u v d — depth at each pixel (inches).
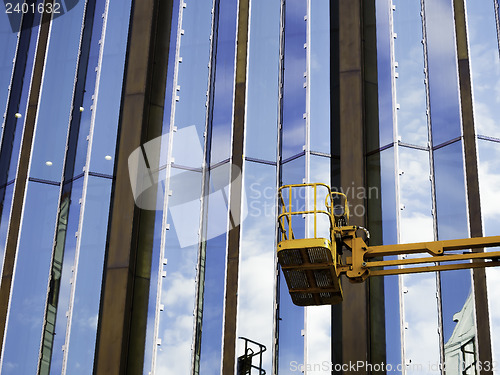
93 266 837.8
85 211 857.5
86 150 886.4
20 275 839.7
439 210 852.6
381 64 920.9
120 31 942.4
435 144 880.9
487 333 783.1
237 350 813.2
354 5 936.9
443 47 914.1
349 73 906.1
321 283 655.8
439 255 669.9
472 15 931.3
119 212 848.3
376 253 678.5
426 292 821.2
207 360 812.6
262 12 964.6
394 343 802.8
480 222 827.4
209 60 940.6
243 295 836.0
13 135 915.4
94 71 925.2
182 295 835.4
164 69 924.6
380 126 893.2
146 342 812.0
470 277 808.9
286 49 945.5
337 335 810.2
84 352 804.0
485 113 882.8
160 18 946.1
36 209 872.3
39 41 947.3
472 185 843.4
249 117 916.0
